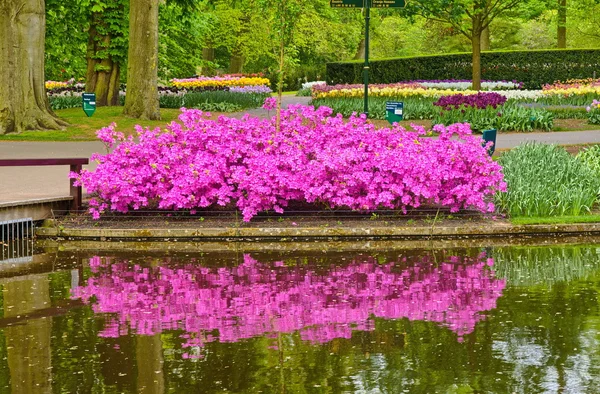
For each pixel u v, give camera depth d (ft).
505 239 40.91
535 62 138.72
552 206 44.11
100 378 21.53
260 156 43.42
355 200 43.39
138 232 41.16
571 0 152.97
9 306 28.86
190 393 20.45
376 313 27.53
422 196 44.91
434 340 24.50
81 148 73.61
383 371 21.88
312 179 43.29
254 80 130.52
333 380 21.22
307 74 176.55
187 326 26.14
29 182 51.55
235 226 41.60
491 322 26.32
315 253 37.65
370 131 44.98
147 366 22.43
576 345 23.89
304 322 26.53
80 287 31.50
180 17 113.60
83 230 41.65
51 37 115.34
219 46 180.75
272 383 21.06
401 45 193.06
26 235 42.27
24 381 21.40
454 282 31.81
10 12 83.46
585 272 33.30
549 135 75.25
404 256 36.81
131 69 92.17
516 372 21.71
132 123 88.89
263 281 32.22
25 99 84.23
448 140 44.06
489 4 114.21
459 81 134.72
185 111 45.37
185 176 43.24
